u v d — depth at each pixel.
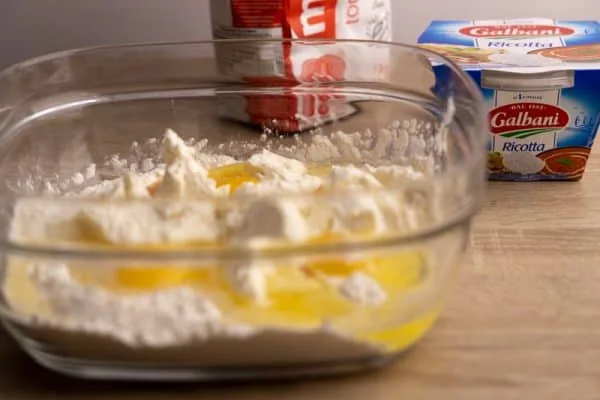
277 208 0.64
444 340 0.68
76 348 0.64
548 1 0.94
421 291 0.65
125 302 0.63
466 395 0.64
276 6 0.83
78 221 0.65
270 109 0.83
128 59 0.83
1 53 0.95
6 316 0.65
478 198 0.67
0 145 0.77
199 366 0.64
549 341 0.68
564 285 0.72
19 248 0.63
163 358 0.64
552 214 0.78
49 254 0.63
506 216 0.78
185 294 0.63
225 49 0.82
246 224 0.65
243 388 0.65
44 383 0.66
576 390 0.65
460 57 0.81
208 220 0.65
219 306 0.63
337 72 0.82
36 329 0.64
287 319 0.63
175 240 0.64
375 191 0.65
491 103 0.80
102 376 0.65
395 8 0.95
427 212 0.65
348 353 0.64
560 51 0.82
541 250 0.75
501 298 0.71
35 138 0.81
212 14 0.86
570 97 0.79
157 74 0.83
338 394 0.65
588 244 0.75
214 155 0.81
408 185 0.65
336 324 0.63
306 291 0.64
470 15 0.95
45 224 0.66
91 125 0.83
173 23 0.95
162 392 0.65
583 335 0.68
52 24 0.95
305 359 0.64
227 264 0.63
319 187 0.73
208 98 0.84
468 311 0.70
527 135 0.81
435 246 0.65
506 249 0.75
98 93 0.83
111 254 0.62
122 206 0.65
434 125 0.77
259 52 0.82
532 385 0.65
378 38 0.86
